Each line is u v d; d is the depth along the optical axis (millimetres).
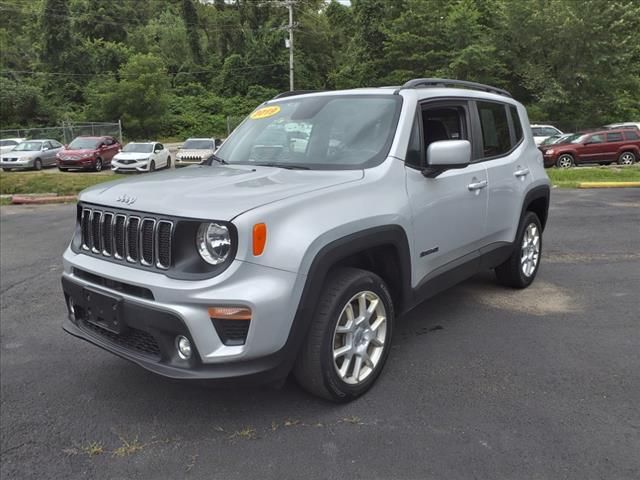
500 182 4750
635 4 32688
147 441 3014
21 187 16938
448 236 4074
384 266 3615
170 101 53938
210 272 2730
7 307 5477
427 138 4008
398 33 40469
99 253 3236
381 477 2637
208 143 25953
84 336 3334
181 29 68875
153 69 50094
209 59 67000
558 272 6270
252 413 3256
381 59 42719
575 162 21500
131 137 49062
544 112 35594
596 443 2873
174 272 2789
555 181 15477
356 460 2773
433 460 2758
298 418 3184
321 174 3473
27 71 60844
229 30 68750
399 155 3631
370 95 4039
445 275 4094
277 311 2764
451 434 2984
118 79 55562
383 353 3514
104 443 3008
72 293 3354
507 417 3145
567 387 3492
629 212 10492
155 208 2896
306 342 3066
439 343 4234
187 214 2766
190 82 62875
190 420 3213
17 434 3119
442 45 39250
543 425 3053
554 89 33656
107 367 4004
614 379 3592
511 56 36750
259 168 3742
